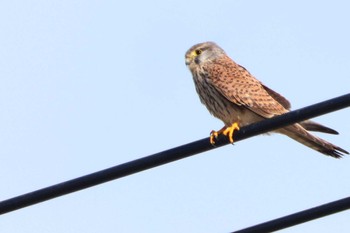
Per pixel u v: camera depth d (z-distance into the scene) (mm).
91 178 10805
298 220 10508
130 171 10898
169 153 11031
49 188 10766
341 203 10367
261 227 10633
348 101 10508
